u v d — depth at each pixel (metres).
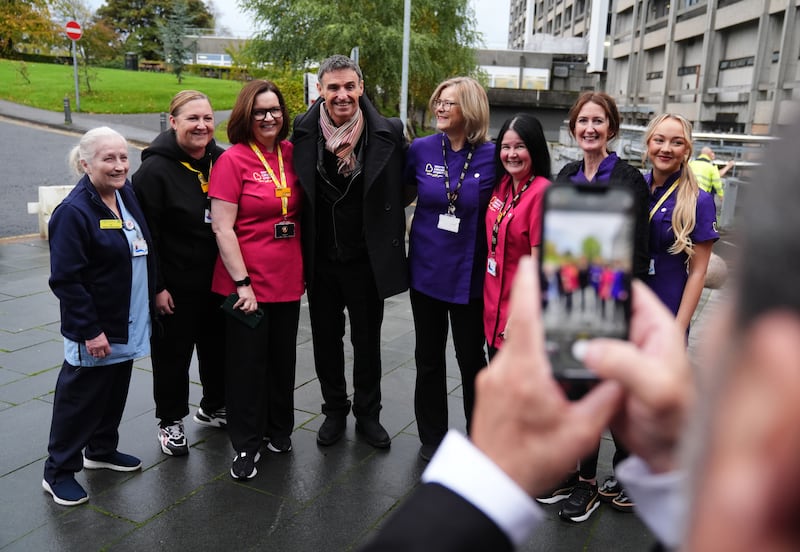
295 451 3.64
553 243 0.62
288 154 3.41
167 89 30.86
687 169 2.96
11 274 7.06
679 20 27.61
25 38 39.50
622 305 0.61
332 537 2.90
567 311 0.61
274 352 3.52
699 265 2.96
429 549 0.47
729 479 0.27
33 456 3.46
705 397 0.30
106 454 3.33
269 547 2.82
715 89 23.75
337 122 3.32
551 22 60.22
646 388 0.48
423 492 0.50
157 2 57.72
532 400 0.48
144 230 3.13
